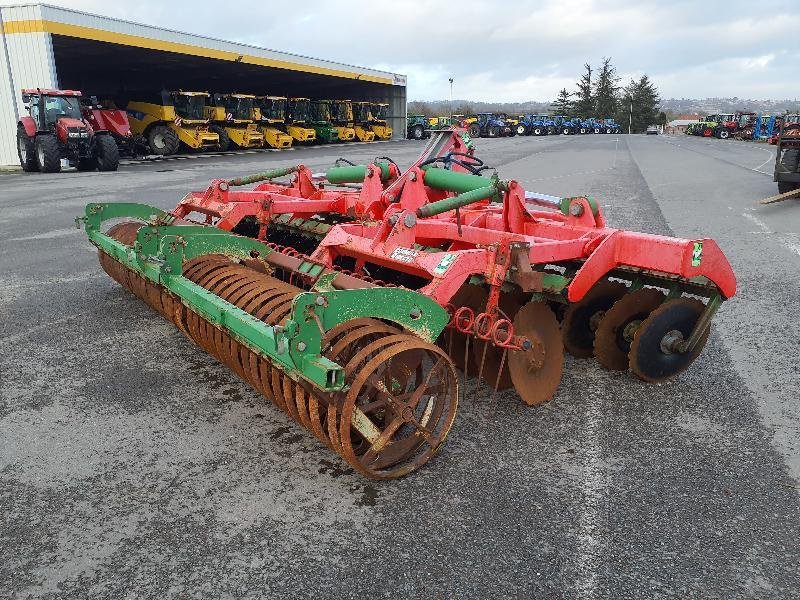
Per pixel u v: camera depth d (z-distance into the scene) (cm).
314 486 328
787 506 311
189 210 641
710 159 2672
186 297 398
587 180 1786
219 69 3572
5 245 925
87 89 3669
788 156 1340
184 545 284
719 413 408
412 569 268
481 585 259
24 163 2119
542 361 404
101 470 343
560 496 319
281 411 408
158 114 2702
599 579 262
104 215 601
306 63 3703
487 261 373
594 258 402
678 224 1065
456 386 341
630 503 313
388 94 4906
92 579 264
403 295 324
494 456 355
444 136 648
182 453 359
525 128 5953
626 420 398
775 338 542
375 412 342
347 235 460
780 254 849
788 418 402
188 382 453
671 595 254
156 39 2661
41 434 380
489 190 457
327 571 267
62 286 700
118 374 466
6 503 314
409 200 530
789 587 258
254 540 287
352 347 346
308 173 659
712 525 296
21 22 2197
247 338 328
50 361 490
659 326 425
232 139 3069
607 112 10525
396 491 323
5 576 265
